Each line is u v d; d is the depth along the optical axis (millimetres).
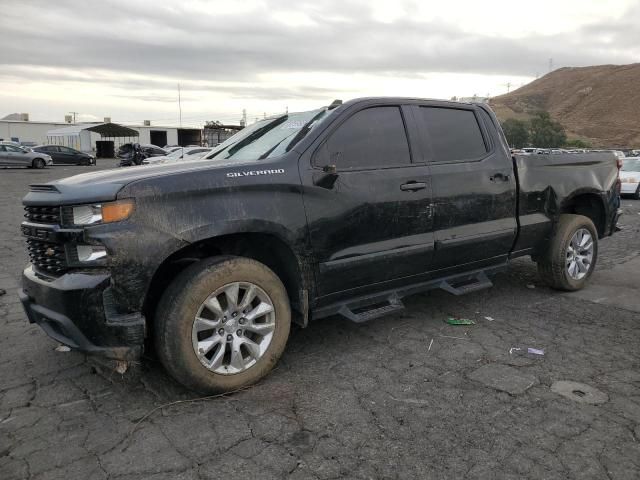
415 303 5348
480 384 3520
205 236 3215
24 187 19844
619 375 3662
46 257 3256
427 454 2729
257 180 3443
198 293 3164
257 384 3523
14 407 3244
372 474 2570
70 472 2590
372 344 4246
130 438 2883
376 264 3992
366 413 3139
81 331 3035
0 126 65750
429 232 4344
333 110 4012
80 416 3125
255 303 3496
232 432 2934
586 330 4570
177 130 69562
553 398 3320
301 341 4320
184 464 2646
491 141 4918
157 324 3182
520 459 2686
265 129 4398
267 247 3742
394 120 4281
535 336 4418
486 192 4723
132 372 3668
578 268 5750
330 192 3752
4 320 4871
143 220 3045
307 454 2730
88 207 3012
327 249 3758
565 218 5586
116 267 2980
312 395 3367
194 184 3223
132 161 33781
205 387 3264
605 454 2729
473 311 5090
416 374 3680
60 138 56656
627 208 15906
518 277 6406
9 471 2600
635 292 5785
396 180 4102
